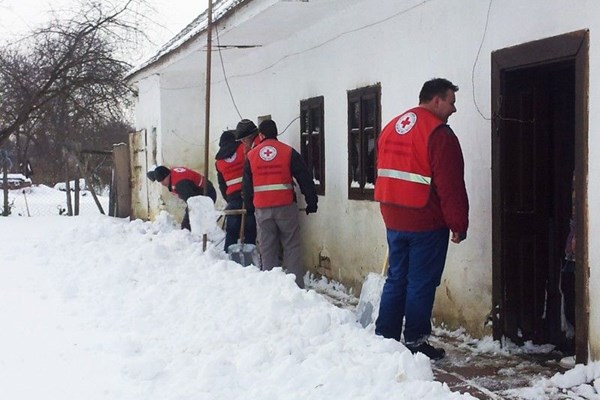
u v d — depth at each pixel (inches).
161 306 240.8
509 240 213.3
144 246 319.3
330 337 192.1
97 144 842.8
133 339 203.2
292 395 156.6
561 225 218.5
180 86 514.3
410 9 258.7
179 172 415.2
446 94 202.5
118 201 636.7
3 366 192.9
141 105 595.5
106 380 176.6
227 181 368.8
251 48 416.2
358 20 298.7
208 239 351.3
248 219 350.6
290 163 310.3
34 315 244.5
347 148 313.3
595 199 174.6
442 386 157.8
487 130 219.9
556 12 187.6
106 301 253.9
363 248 301.9
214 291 243.8
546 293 217.9
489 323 221.3
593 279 176.2
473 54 224.2
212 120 507.2
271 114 409.4
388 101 277.1
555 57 187.6
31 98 753.6
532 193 216.1
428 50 248.7
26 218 626.2
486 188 221.8
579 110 178.7
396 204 202.8
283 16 322.0
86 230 400.8
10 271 323.6
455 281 238.7
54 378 181.3
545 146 216.1
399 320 212.5
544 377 187.6
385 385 157.9
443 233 202.8
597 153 173.6
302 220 363.9
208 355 186.7
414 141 198.2
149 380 174.7
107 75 757.3
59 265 328.8
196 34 371.9
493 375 192.2
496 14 211.9
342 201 320.5
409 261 206.2
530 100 214.1
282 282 240.7
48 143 1075.9
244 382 167.2
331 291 325.1
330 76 328.5
